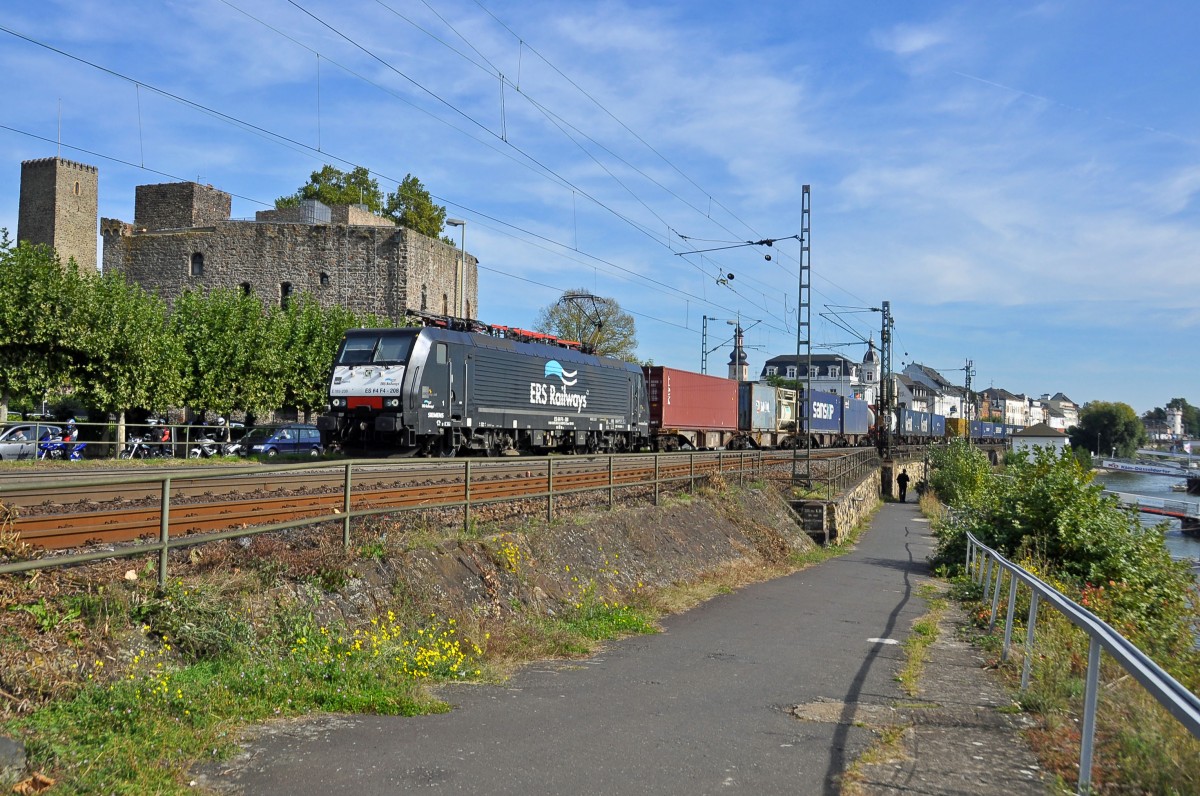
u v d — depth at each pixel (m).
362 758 6.29
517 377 30.38
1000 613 14.37
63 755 5.69
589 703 8.40
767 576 20.59
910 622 15.05
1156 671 4.89
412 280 55.34
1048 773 6.23
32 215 73.44
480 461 13.18
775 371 119.00
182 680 7.26
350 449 26.42
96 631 7.23
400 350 26.11
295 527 9.66
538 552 13.80
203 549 9.17
